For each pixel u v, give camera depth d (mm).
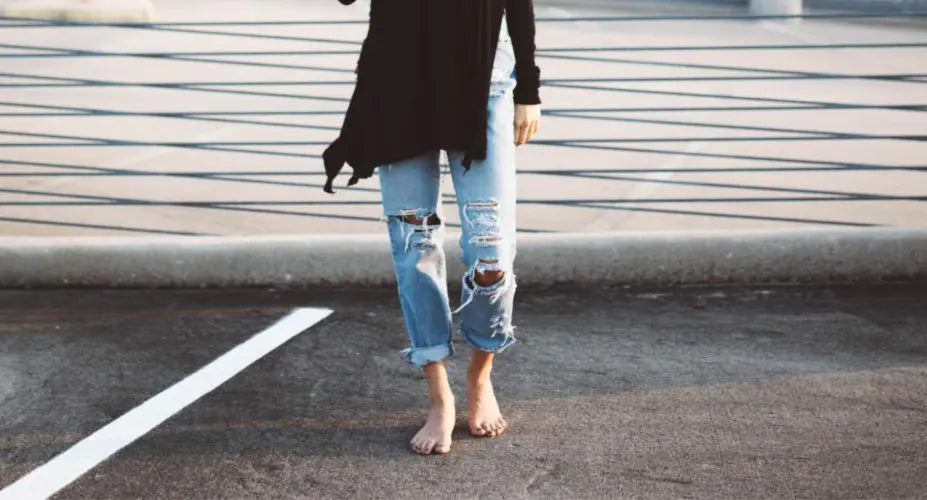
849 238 5145
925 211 6379
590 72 10281
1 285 5180
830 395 4039
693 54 11305
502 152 3480
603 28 12867
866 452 3615
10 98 9305
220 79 9883
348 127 3518
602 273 5137
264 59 10695
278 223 6199
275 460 3613
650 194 6797
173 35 11836
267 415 3936
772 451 3629
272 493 3410
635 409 3947
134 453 3672
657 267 5133
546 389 4113
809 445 3666
